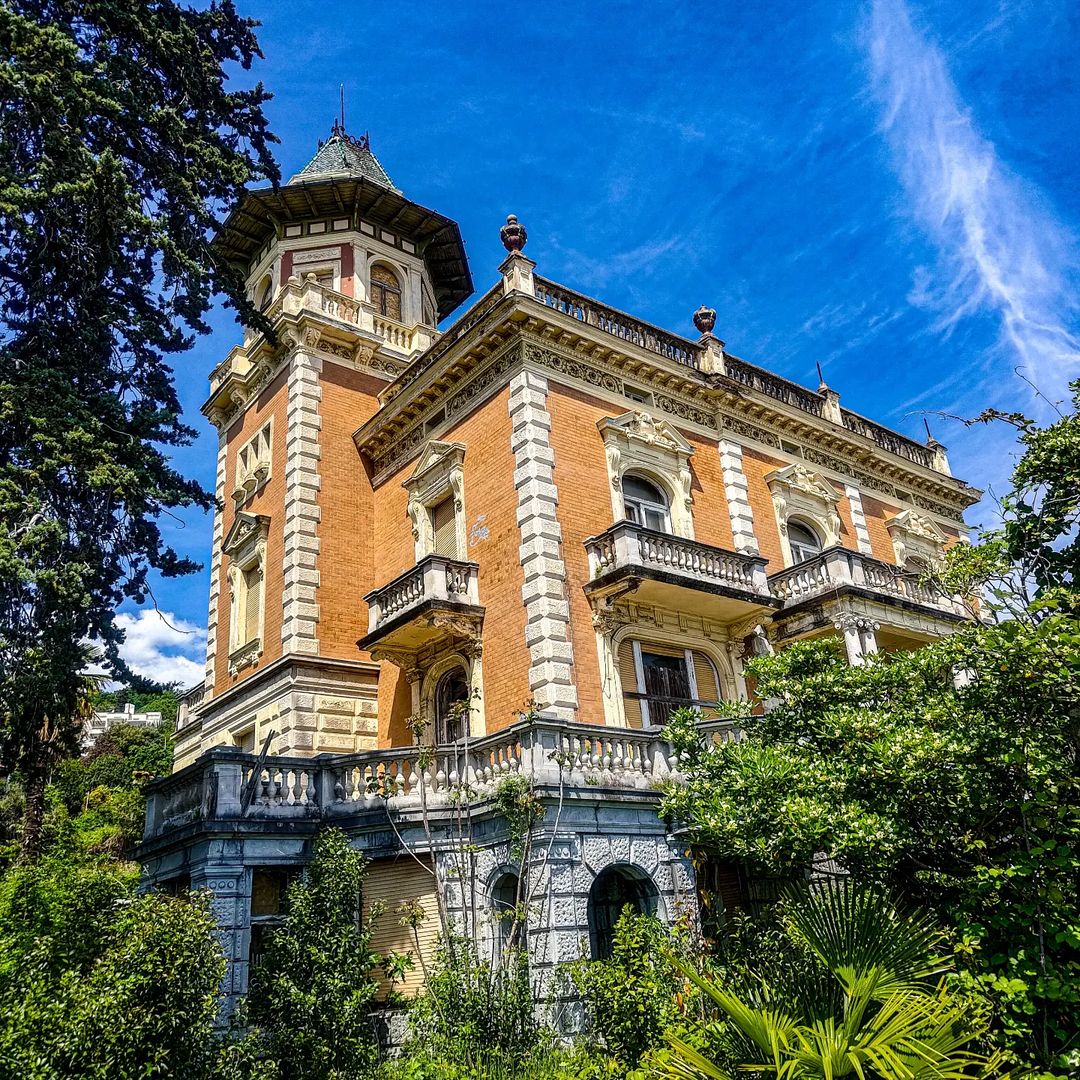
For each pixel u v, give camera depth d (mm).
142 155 14523
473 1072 9633
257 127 16578
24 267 14195
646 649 18344
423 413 21453
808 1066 6352
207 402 26703
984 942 8039
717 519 20875
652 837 13500
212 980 9328
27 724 12836
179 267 14328
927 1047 6117
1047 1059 7141
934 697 9695
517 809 12148
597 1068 9320
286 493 21953
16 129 13320
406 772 14297
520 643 16938
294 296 23922
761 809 9289
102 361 14492
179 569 13977
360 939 11586
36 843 19062
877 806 8805
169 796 14750
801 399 24734
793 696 10898
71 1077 7934
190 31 15062
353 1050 10500
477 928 12719
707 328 22766
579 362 19562
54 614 12211
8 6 13273
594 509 18406
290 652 20125
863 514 25203
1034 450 10258
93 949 9422
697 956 10477
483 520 18719
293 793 14117
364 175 28703
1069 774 8445
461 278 30000
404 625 18141
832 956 7312
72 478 12727
